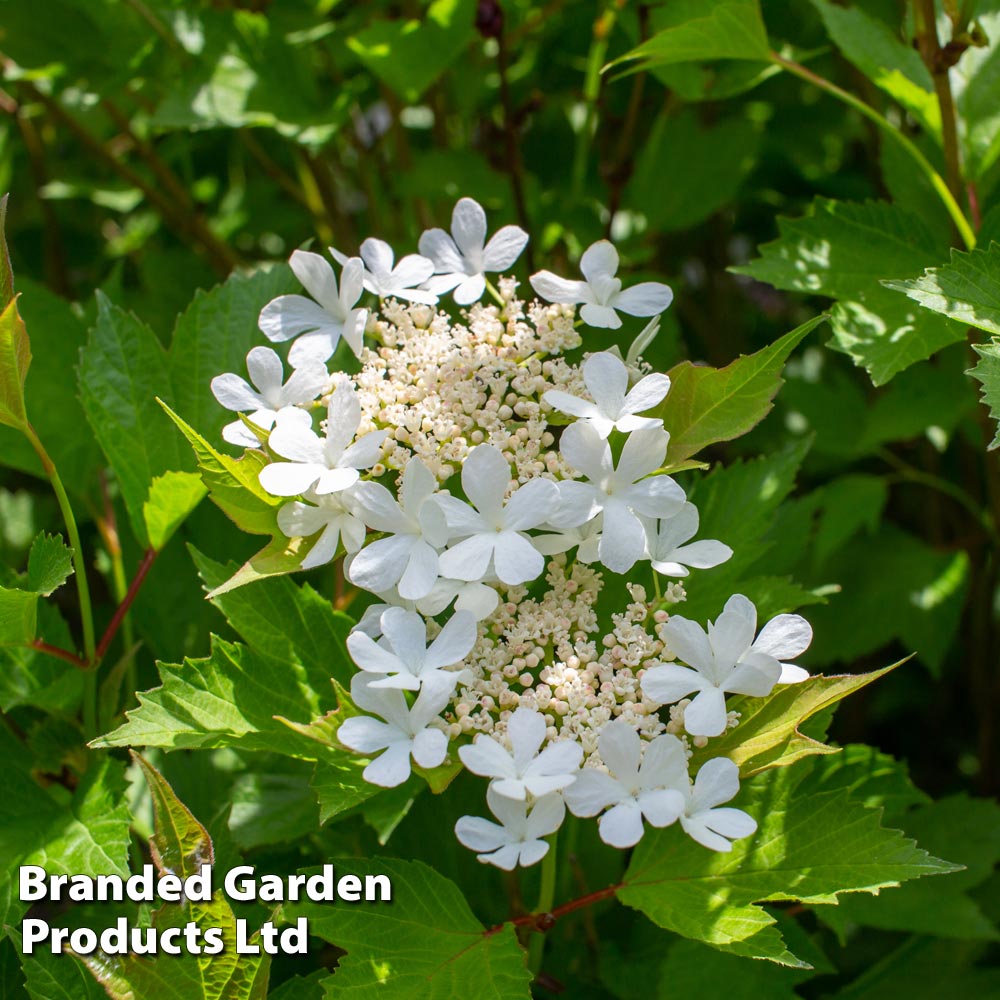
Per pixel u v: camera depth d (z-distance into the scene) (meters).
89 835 0.32
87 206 0.60
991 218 0.35
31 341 0.39
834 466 0.49
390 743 0.27
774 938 0.28
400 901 0.29
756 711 0.28
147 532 0.35
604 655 0.29
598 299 0.31
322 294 0.31
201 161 0.58
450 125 0.56
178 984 0.28
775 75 0.50
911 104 0.36
